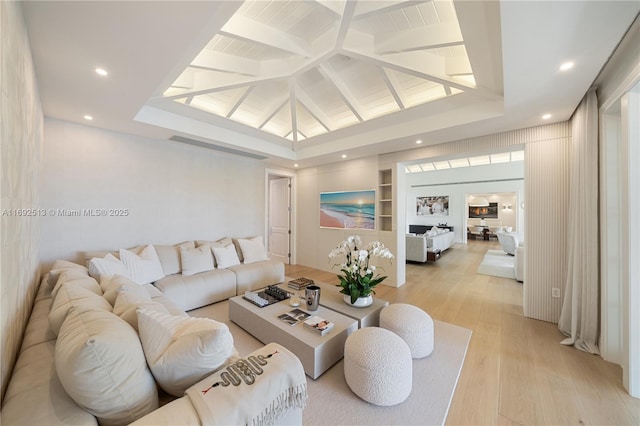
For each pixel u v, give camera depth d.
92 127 2.96
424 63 2.32
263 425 0.97
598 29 1.38
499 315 3.01
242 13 1.94
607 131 2.14
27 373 1.02
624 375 1.76
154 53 1.64
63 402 0.88
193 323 1.17
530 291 2.93
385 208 4.58
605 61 1.68
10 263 1.11
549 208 2.82
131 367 0.93
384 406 1.58
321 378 1.83
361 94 3.14
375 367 1.58
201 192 4.04
